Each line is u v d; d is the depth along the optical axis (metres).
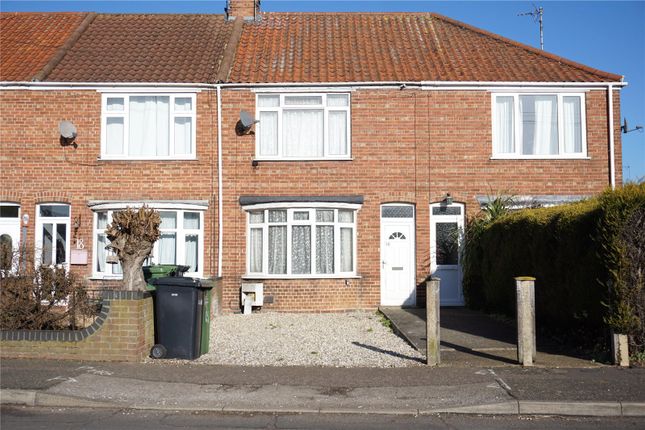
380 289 15.87
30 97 16.05
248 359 10.11
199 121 16.09
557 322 11.38
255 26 19.27
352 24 19.45
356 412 7.48
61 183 15.95
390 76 16.33
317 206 15.70
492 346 10.88
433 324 9.54
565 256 10.53
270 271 15.82
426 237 15.95
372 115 16.11
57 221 16.03
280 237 15.88
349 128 16.12
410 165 16.05
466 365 9.52
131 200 15.85
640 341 9.45
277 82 16.00
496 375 8.84
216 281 14.96
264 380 8.72
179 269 13.75
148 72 16.50
